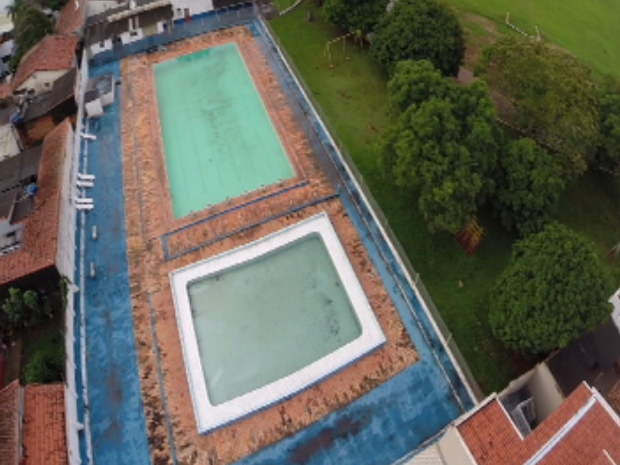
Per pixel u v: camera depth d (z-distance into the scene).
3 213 41.75
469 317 38.12
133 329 37.62
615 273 43.66
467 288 39.62
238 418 33.25
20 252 37.94
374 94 53.25
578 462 26.03
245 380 35.56
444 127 39.25
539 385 33.53
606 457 26.17
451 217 38.09
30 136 51.72
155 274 40.47
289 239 41.41
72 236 41.75
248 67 56.16
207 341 37.38
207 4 61.88
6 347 37.00
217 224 43.22
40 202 41.53
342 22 57.72
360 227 42.41
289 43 59.31
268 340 37.31
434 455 29.27
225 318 38.44
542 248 34.81
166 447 32.66
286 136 49.22
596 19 73.62
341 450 32.31
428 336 36.56
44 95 53.25
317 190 44.94
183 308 38.19
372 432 32.88
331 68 56.12
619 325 35.25
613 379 32.91
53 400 31.17
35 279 37.12
